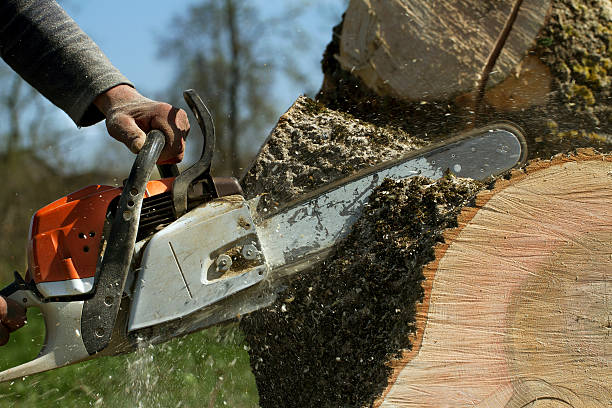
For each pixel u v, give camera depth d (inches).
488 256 86.4
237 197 94.0
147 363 120.6
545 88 133.8
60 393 142.9
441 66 132.1
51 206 93.3
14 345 177.3
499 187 87.0
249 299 95.0
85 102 98.9
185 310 89.3
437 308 85.2
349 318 95.2
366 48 139.1
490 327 86.7
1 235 478.0
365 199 97.7
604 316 88.5
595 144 134.5
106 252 86.8
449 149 98.8
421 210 92.5
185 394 131.2
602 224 87.5
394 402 86.0
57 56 99.3
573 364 88.4
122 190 93.3
